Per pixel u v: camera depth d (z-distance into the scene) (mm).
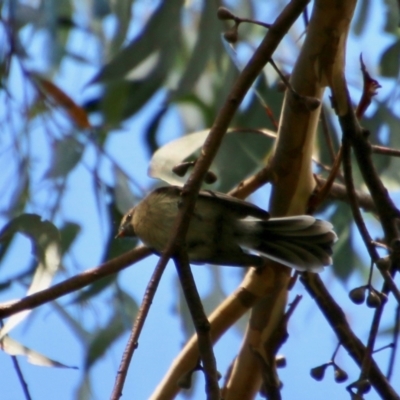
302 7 5867
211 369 5141
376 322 5926
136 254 7082
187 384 5398
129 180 10398
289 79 7523
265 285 7703
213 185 9312
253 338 7859
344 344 6773
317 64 7180
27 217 7578
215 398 5074
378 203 6930
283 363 7426
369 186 6914
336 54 7129
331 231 7352
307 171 7742
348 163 6629
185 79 10562
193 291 5312
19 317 6770
